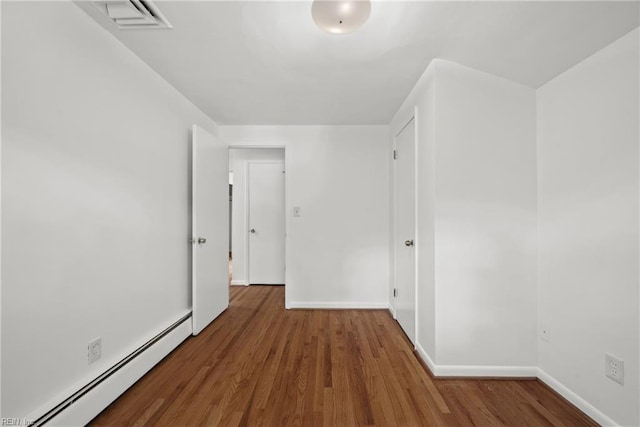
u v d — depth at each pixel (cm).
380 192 339
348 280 338
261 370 199
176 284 243
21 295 119
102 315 162
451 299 193
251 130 341
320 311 328
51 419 128
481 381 188
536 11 139
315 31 166
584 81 160
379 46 179
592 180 156
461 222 194
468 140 194
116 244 173
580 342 161
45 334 129
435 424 148
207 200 280
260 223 458
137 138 193
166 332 219
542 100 191
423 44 176
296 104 278
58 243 135
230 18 155
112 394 163
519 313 193
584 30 143
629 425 136
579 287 162
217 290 304
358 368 203
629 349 137
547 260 185
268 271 458
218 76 221
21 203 119
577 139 164
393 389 178
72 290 143
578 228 164
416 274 231
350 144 340
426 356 208
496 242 194
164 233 225
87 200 152
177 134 246
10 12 115
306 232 339
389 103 276
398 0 139
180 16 153
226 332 266
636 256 135
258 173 458
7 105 114
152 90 210
